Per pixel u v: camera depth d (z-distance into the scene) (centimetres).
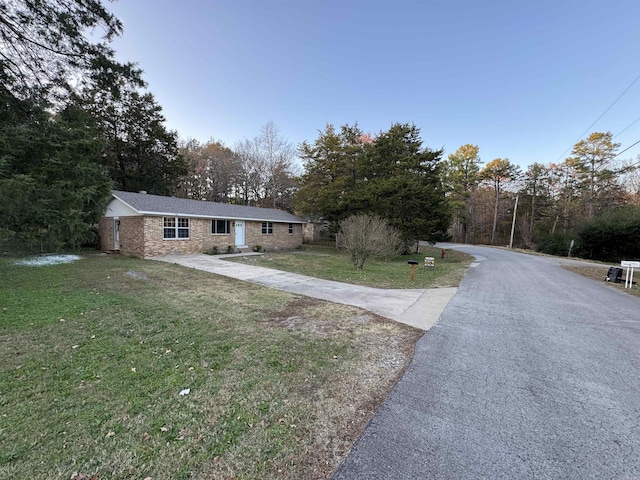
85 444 203
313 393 278
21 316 488
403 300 671
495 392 286
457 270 1250
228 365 331
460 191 3956
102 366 324
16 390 272
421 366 341
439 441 212
